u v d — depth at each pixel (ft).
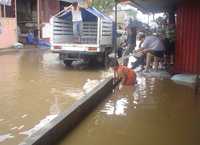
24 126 21.72
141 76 42.37
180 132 21.93
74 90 32.42
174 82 38.45
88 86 34.42
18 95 29.99
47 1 94.48
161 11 72.38
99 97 29.96
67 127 21.85
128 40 56.95
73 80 37.73
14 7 75.97
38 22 88.89
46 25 85.56
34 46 81.87
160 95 31.99
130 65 48.60
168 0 40.29
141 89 34.91
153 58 45.27
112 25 51.93
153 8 61.36
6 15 73.36
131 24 58.65
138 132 21.77
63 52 47.62
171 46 46.24
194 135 21.43
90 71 44.93
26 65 49.47
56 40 48.47
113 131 21.97
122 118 24.77
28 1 90.02
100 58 49.06
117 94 32.73
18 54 65.72
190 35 40.65
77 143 19.77
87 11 48.98
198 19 39.50
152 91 33.81
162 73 42.78
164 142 20.16
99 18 46.21
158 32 60.80
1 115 23.95
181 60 42.11
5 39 72.33
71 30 52.54
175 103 29.09
